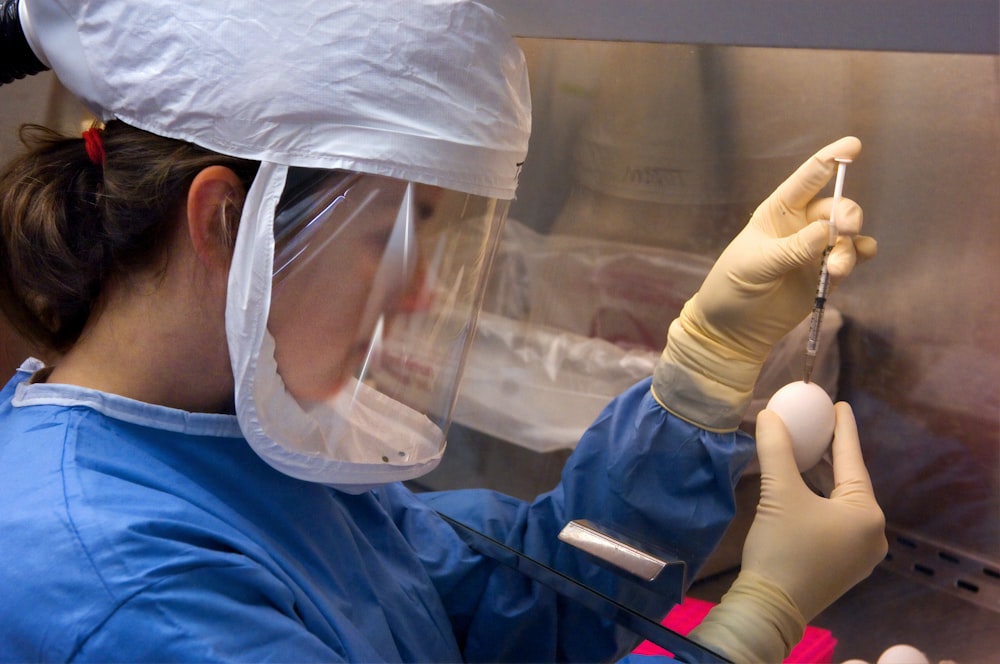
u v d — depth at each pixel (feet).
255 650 2.11
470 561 3.37
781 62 2.45
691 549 2.75
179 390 2.48
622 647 3.42
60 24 2.32
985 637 2.25
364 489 2.73
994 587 2.21
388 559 3.13
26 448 2.29
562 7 2.78
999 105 2.06
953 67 2.13
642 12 2.61
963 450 2.26
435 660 2.98
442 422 2.84
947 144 2.18
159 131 2.29
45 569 2.04
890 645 2.40
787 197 2.48
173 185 2.27
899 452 2.39
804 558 2.44
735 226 2.66
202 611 2.06
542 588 3.35
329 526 2.74
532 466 3.44
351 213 2.34
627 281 3.01
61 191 2.43
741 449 2.64
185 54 2.19
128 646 1.99
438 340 2.71
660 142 2.82
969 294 2.19
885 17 2.15
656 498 2.85
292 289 2.36
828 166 2.39
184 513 2.26
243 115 2.19
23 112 4.22
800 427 2.50
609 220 3.05
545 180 3.26
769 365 2.62
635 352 3.02
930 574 2.35
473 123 2.31
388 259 2.42
